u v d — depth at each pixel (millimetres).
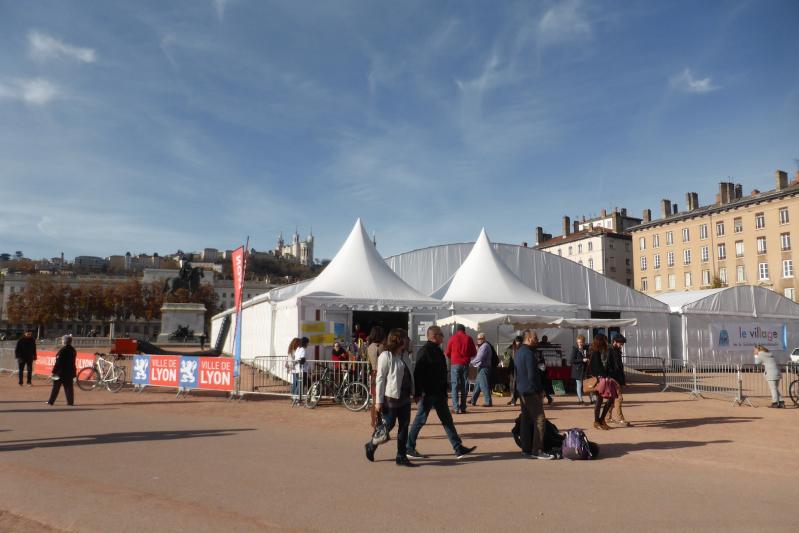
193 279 60062
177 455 7648
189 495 5711
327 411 12500
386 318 21938
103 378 16812
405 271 27156
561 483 6438
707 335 31391
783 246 58531
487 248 22938
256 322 27922
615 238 78000
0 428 9875
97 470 6762
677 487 6348
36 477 6410
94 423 10516
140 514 5109
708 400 16219
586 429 10664
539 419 7832
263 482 6246
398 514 5184
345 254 20453
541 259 29516
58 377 13273
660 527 4922
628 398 16531
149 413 12055
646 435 9945
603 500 5742
